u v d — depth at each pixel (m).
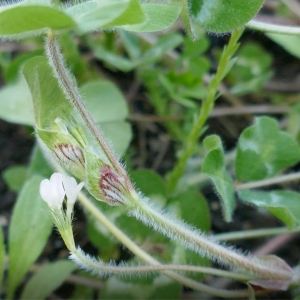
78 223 0.11
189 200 0.09
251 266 0.07
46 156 0.08
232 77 0.14
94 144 0.07
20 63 0.11
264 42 0.15
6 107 0.10
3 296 0.10
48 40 0.06
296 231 0.09
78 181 0.09
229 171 0.12
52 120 0.07
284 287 0.07
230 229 0.11
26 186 0.09
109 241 0.09
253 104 0.14
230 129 0.13
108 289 0.09
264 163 0.08
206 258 0.09
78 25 0.05
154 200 0.09
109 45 0.13
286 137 0.08
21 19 0.05
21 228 0.08
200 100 0.14
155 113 0.13
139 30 0.06
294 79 0.14
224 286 0.10
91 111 0.10
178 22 0.13
